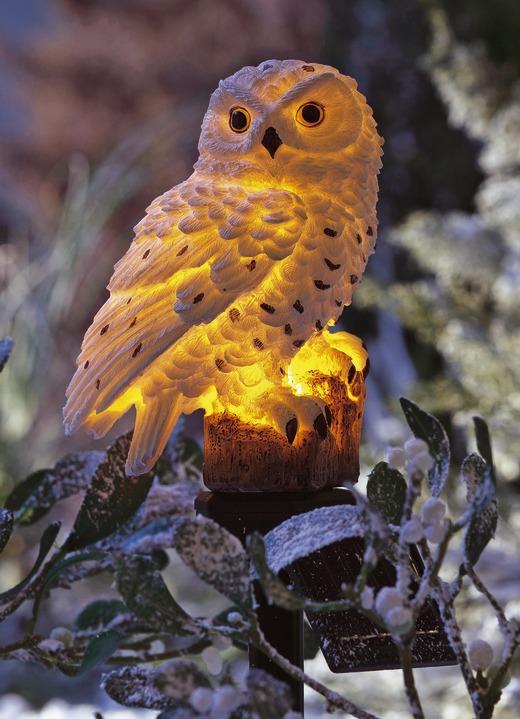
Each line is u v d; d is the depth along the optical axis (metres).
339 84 1.68
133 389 1.69
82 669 1.69
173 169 9.79
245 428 1.69
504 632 1.63
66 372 6.18
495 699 1.63
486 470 1.62
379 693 3.01
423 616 1.68
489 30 4.12
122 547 1.76
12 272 5.37
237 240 1.67
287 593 1.60
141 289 1.68
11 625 4.34
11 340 1.78
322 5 11.13
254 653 1.69
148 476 1.74
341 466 1.71
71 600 4.54
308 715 3.03
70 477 1.79
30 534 4.43
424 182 6.63
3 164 11.84
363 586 1.60
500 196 3.82
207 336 1.68
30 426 4.73
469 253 3.88
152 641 1.79
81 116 11.77
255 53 11.51
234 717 1.60
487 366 3.46
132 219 9.34
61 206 11.01
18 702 3.91
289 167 1.68
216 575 1.63
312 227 1.68
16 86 12.30
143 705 1.66
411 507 1.61
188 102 11.17
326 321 1.69
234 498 1.70
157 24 11.77
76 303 7.34
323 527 1.65
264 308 1.68
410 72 6.62
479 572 2.87
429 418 1.66
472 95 4.07
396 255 6.39
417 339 5.36
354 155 1.70
